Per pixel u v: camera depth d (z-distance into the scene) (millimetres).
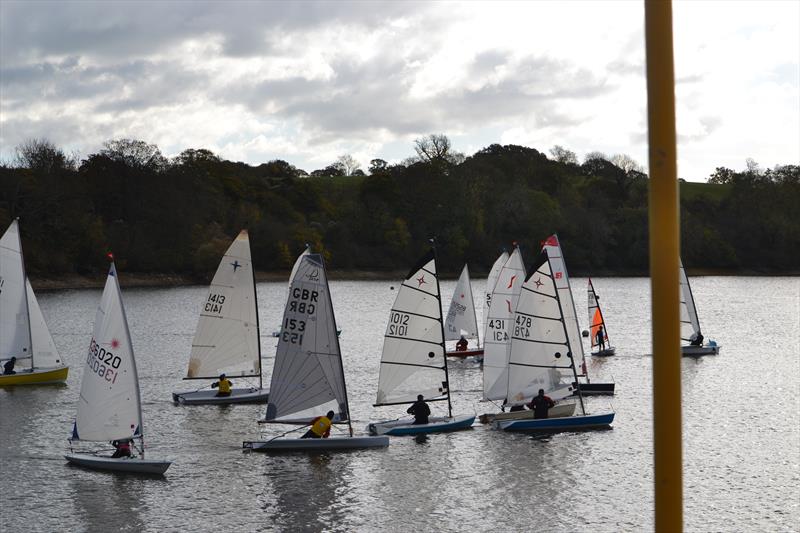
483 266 198125
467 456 35250
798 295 144750
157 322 96000
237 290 48125
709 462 34719
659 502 7156
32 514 27891
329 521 27359
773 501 29500
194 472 32844
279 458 34938
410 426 39250
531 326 41531
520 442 37594
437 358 40594
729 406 46781
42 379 52750
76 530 26453
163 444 37312
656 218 7121
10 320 52250
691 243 198500
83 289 148625
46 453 35594
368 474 32594
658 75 7117
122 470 33000
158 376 57594
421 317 40219
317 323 37125
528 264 194625
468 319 65688
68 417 42875
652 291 7180
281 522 27219
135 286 161000
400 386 40094
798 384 53969
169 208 173125
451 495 30016
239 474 32531
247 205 191625
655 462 7191
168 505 28906
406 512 28172
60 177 161625
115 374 32875
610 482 31453
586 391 50469
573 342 50500
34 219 152875
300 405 37031
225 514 27953
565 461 34344
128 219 173250
